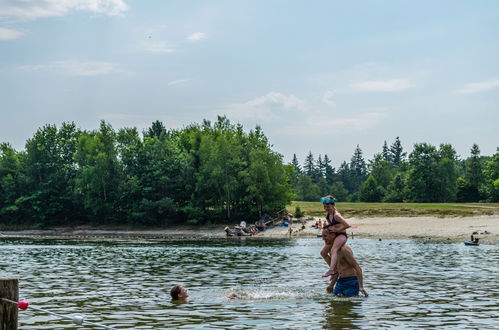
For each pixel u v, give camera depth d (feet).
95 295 53.01
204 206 269.85
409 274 70.64
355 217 240.32
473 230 184.14
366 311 42.80
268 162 261.03
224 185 257.96
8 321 29.01
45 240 199.41
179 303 47.65
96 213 281.54
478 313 41.91
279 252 120.98
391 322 38.37
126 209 288.51
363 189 511.81
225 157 263.29
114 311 43.70
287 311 42.98
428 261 91.45
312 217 251.60
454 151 474.08
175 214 271.49
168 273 74.84
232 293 50.80
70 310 44.32
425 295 51.39
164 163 280.31
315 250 128.06
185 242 177.17
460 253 111.04
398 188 494.59
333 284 54.13
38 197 293.43
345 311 42.83
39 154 303.48
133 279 67.56
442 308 44.16
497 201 389.39
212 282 63.67
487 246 134.51
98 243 173.58
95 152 287.07
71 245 160.66
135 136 296.30
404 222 217.36
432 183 435.53
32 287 59.93
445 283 60.75
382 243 151.12
